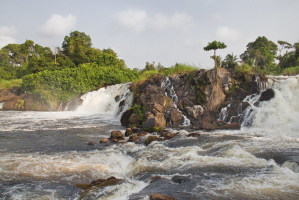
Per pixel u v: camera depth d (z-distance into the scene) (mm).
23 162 8938
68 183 7090
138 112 17141
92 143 11914
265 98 15688
